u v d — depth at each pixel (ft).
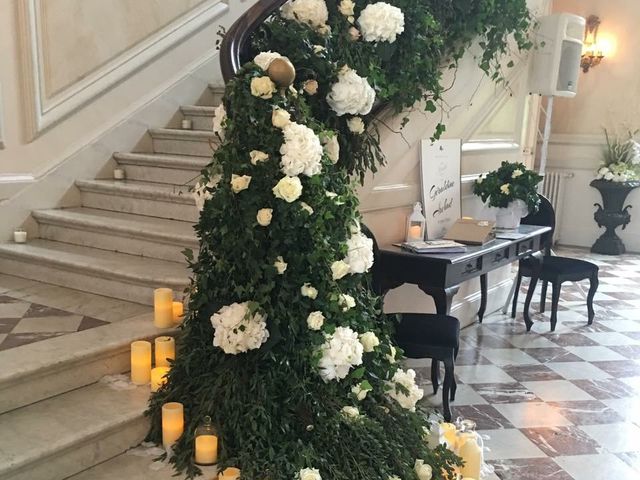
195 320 7.49
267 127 6.73
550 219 15.12
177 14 14.19
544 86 15.57
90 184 12.20
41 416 6.78
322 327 7.11
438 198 12.51
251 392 6.93
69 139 12.27
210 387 7.06
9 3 10.96
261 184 6.73
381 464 6.89
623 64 23.08
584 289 18.83
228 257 6.98
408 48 9.84
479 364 12.60
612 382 11.82
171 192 11.14
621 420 10.23
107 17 12.62
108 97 12.89
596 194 24.40
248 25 8.13
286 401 6.96
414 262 10.59
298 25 8.37
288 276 7.00
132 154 13.06
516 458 8.93
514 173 13.48
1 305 9.25
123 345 7.84
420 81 10.30
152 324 8.45
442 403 10.39
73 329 8.25
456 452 8.13
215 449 6.73
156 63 13.83
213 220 6.99
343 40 8.72
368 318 7.95
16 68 11.23
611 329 15.07
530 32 15.14
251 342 6.76
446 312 10.52
